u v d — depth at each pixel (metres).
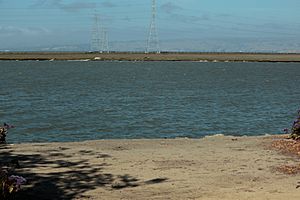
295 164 10.20
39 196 7.78
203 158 10.90
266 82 61.22
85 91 44.59
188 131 22.45
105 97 38.59
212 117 27.11
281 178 8.98
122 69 99.88
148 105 32.81
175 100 36.50
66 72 84.81
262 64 140.25
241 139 14.02
